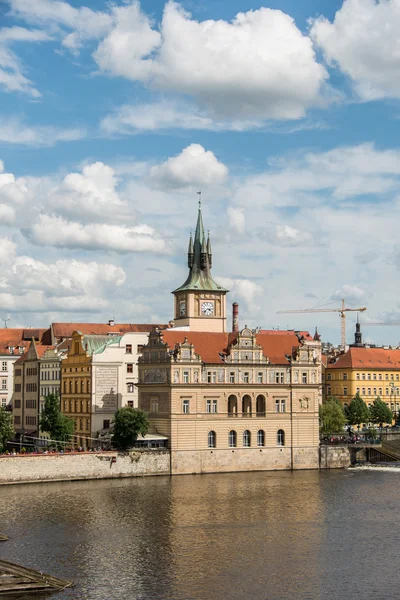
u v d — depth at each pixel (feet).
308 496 500.33
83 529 406.21
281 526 416.67
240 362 623.36
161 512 447.42
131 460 578.25
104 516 435.53
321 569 341.82
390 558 357.61
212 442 611.47
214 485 541.34
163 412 603.67
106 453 569.23
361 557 359.25
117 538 389.60
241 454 617.21
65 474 556.51
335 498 493.36
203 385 606.14
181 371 600.80
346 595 310.24
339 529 410.31
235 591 314.35
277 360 640.99
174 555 361.30
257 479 573.33
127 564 347.56
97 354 654.53
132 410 586.45
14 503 469.57
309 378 646.33
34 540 385.50
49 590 313.73
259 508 460.96
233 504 471.62
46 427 609.83
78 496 492.95
